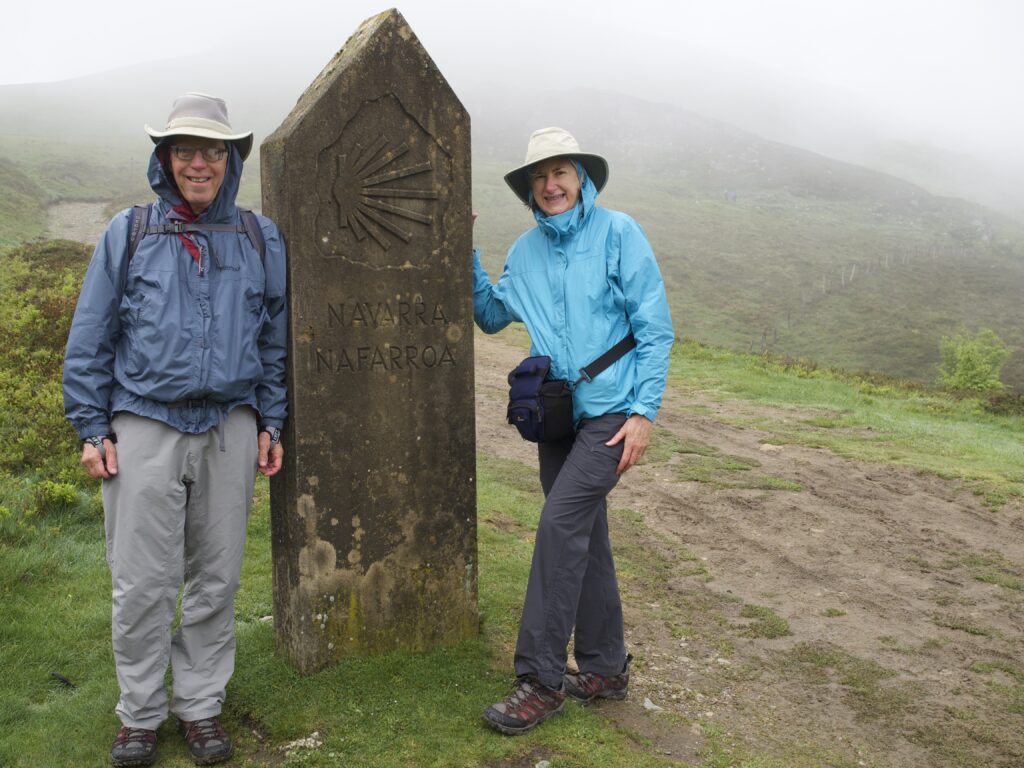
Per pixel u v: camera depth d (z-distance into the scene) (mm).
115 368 2723
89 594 4227
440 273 3439
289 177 3072
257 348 2902
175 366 2641
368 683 3256
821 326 100000
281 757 2836
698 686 3746
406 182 3322
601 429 3121
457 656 3545
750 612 4750
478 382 12711
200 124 2648
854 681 3910
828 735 3379
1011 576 5629
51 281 14555
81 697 3191
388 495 3410
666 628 4434
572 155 3158
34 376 8531
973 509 7332
